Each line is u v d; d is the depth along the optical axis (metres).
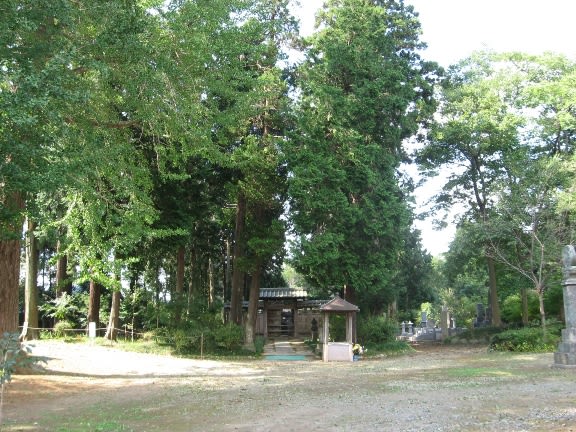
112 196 17.94
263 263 30.12
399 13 31.36
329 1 29.77
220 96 20.39
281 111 27.22
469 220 36.50
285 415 10.27
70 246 20.81
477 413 9.70
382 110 27.31
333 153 26.72
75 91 11.30
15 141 9.24
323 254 24.88
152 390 14.78
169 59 15.08
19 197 12.62
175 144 22.33
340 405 11.27
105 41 12.62
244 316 33.62
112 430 9.23
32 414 11.32
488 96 34.19
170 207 27.16
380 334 28.77
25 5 10.60
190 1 15.91
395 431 8.39
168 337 26.61
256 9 19.09
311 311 41.81
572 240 26.55
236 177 28.34
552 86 30.48
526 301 36.09
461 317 53.69
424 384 14.45
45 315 35.69
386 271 26.47
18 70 9.34
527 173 28.50
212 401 12.48
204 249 37.50
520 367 18.16
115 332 28.59
